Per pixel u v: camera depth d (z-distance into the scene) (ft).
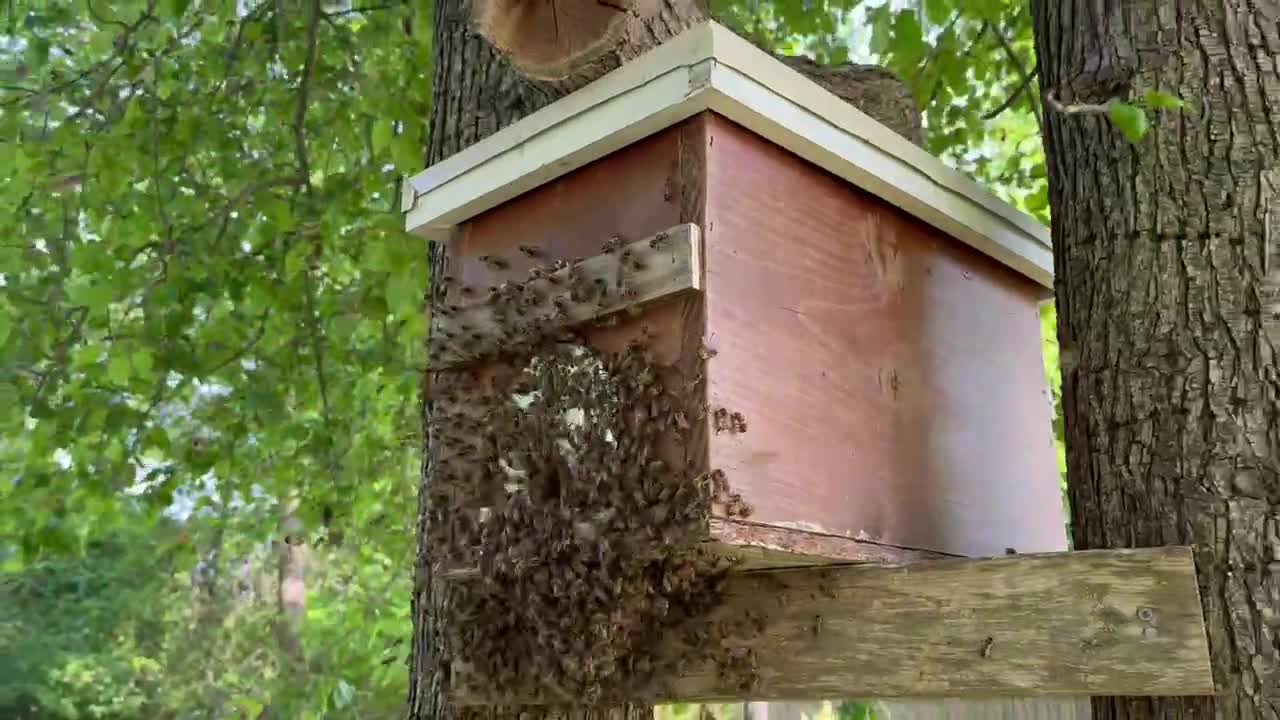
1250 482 6.27
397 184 16.69
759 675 7.04
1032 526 8.49
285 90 17.22
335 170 19.36
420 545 9.52
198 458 17.80
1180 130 6.97
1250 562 6.13
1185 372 6.59
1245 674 5.97
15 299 15.96
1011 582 6.33
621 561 6.07
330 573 36.60
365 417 19.85
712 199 6.33
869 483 6.90
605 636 6.23
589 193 7.21
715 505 5.74
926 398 7.61
